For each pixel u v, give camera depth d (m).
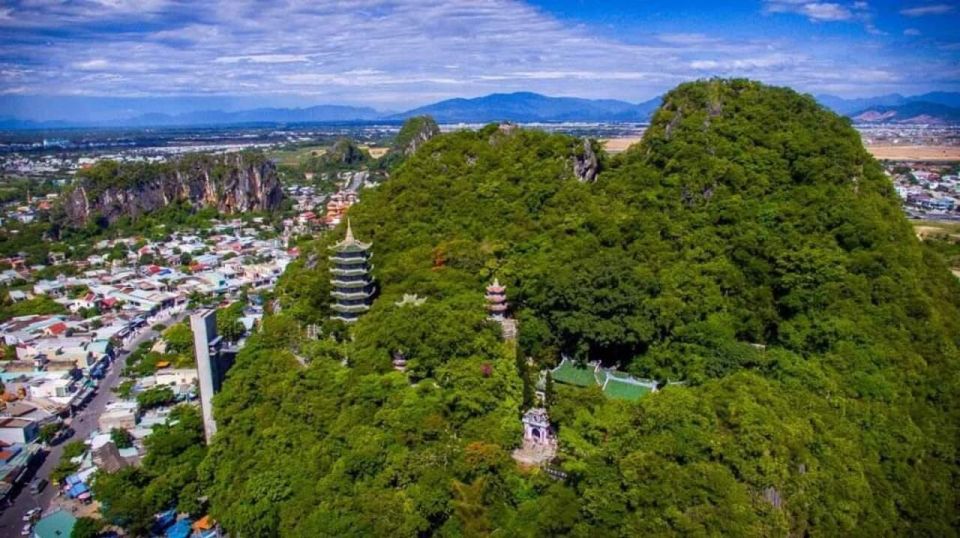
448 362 88.19
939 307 102.50
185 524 91.06
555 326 96.62
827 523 66.12
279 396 93.19
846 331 89.44
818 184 111.06
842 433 75.31
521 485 71.75
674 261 104.81
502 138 143.38
